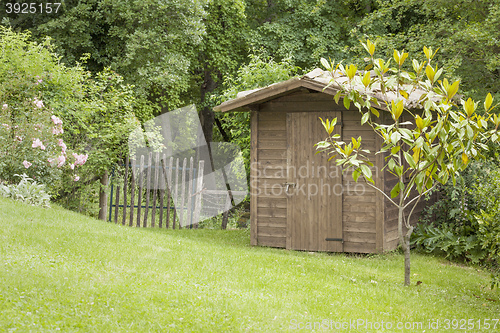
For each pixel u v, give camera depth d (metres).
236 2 18.42
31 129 10.01
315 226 9.43
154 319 4.20
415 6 16.80
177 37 16.41
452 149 6.10
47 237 6.84
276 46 18.89
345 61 18.39
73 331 3.68
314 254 9.14
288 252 9.24
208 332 4.09
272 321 4.57
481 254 9.00
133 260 6.41
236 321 4.42
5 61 11.09
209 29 19.05
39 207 9.15
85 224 8.47
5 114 10.02
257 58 13.76
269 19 21.06
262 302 5.16
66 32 16.42
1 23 15.96
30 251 5.93
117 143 12.30
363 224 9.16
